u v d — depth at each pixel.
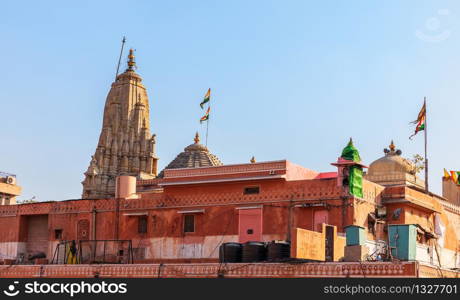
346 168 34.78
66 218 42.22
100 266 33.88
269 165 36.88
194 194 38.62
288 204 35.88
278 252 29.52
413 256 30.42
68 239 41.78
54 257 40.78
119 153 80.94
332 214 34.59
